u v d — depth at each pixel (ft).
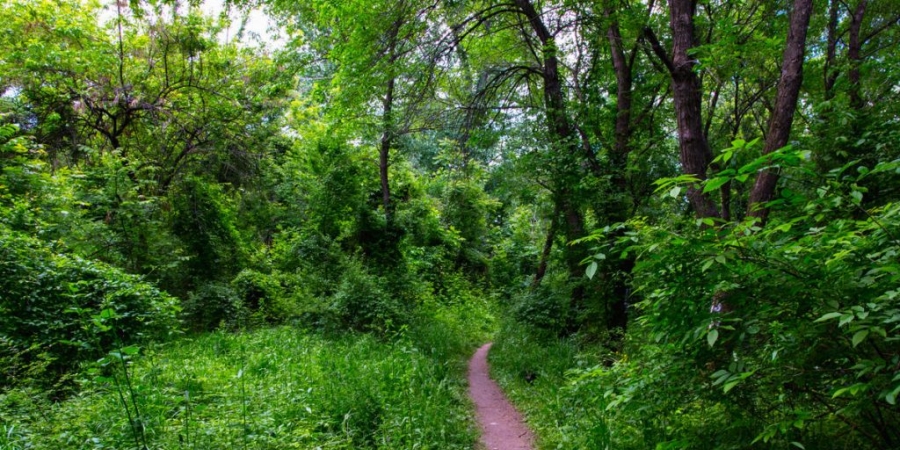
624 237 9.52
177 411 15.96
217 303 40.09
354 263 44.91
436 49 36.29
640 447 13.51
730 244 8.20
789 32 18.37
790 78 18.01
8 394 15.97
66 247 29.68
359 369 23.56
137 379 17.97
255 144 54.13
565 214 37.60
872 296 7.29
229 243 49.42
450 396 23.79
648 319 10.57
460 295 63.87
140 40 47.70
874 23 36.52
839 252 7.36
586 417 18.12
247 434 13.69
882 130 21.48
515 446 19.35
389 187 64.03
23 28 44.73
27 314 21.33
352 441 16.24
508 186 40.78
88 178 38.83
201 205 47.09
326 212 52.65
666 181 8.42
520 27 42.06
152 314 26.32
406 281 47.75
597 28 36.42
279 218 65.46
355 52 36.17
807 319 8.10
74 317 22.16
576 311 36.60
